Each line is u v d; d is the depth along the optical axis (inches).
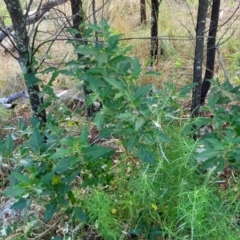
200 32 98.0
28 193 72.9
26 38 96.7
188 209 77.6
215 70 157.8
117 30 177.0
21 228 91.7
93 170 81.0
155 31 162.9
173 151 83.4
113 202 83.8
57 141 82.4
